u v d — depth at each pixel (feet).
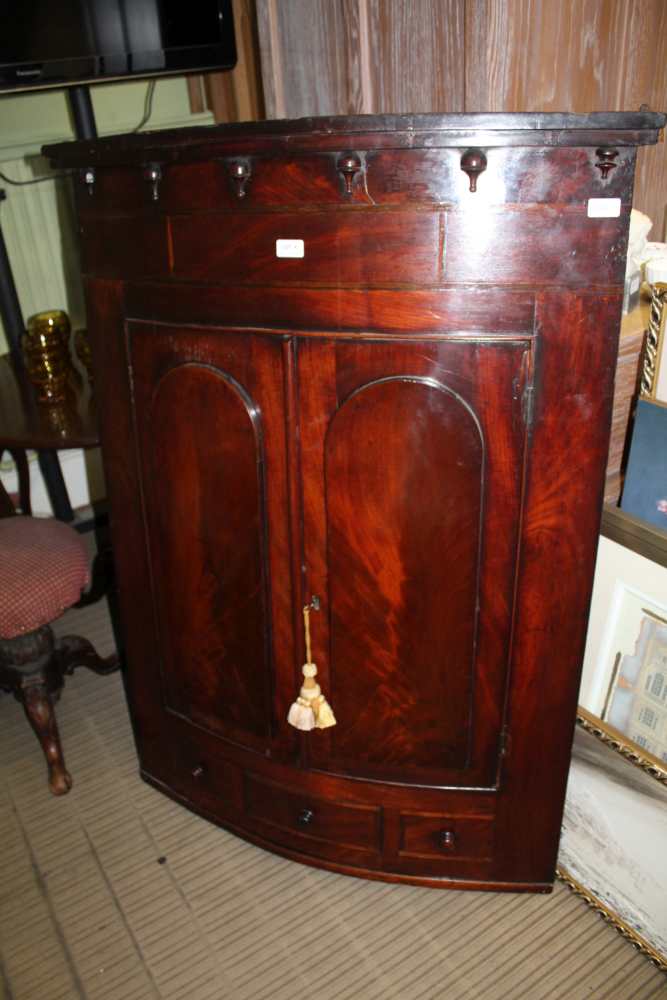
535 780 4.49
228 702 4.80
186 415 4.10
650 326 4.19
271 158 3.40
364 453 3.79
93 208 3.98
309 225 3.45
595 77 4.80
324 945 4.77
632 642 4.48
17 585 5.36
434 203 3.30
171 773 5.47
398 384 3.61
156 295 3.95
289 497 4.02
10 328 7.22
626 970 4.61
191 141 3.47
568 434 3.62
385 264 3.43
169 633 4.86
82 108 6.51
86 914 4.98
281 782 4.85
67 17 5.79
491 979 4.57
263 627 4.41
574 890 5.02
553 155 3.16
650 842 4.46
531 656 4.14
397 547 3.96
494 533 3.86
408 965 4.65
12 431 5.81
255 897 5.06
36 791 5.85
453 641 4.14
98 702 6.67
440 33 4.55
